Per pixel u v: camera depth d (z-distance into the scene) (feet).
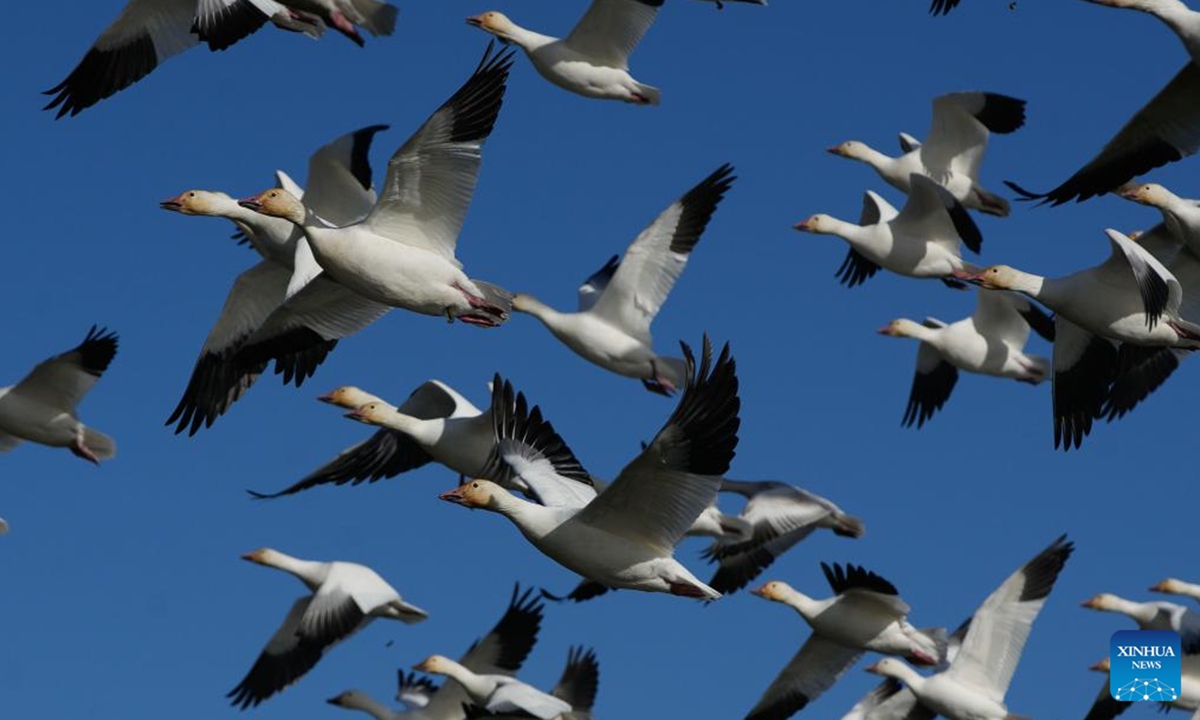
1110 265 48.91
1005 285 49.85
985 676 56.75
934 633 56.80
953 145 75.61
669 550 38.27
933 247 69.92
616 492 37.52
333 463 59.62
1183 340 48.85
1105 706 66.33
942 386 77.36
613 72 62.90
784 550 65.21
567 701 61.21
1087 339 52.85
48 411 60.23
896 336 76.13
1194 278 53.26
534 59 63.21
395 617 62.28
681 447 36.68
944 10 57.93
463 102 42.39
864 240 70.03
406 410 59.06
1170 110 47.93
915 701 59.41
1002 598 56.90
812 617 57.31
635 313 63.41
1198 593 72.74
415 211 43.45
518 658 61.11
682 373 63.57
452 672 59.36
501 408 42.50
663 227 63.57
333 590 61.77
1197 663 65.82
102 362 59.98
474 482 39.04
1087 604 66.80
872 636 56.85
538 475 41.34
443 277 43.45
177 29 53.26
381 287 43.62
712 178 63.77
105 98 52.85
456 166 42.68
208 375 54.65
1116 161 49.01
